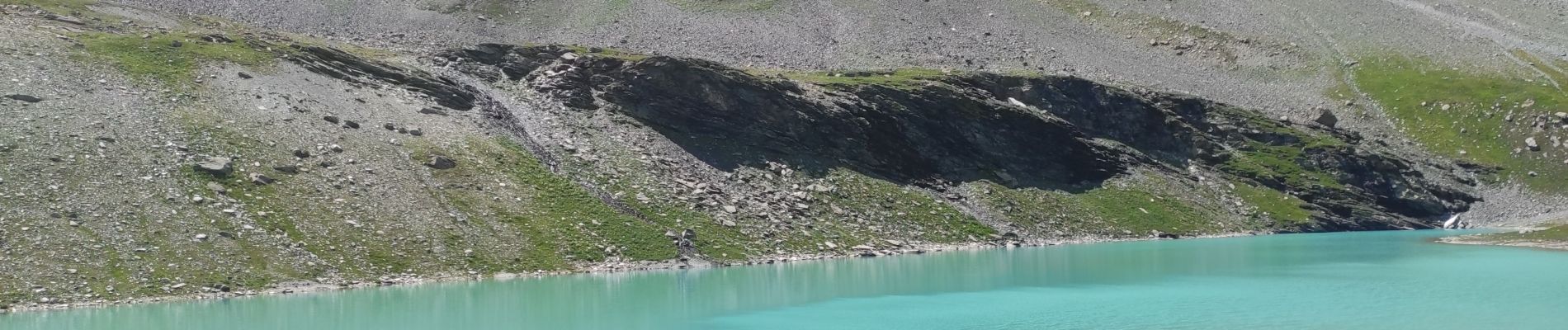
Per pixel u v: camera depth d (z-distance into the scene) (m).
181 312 50.75
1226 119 135.12
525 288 61.25
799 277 68.19
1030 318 54.00
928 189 102.62
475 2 146.75
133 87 74.31
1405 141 151.38
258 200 63.94
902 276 69.25
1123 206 110.25
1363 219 122.75
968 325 52.16
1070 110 125.44
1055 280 67.69
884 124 107.31
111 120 68.44
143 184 61.94
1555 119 147.75
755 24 155.00
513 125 88.00
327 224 63.88
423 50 102.25
